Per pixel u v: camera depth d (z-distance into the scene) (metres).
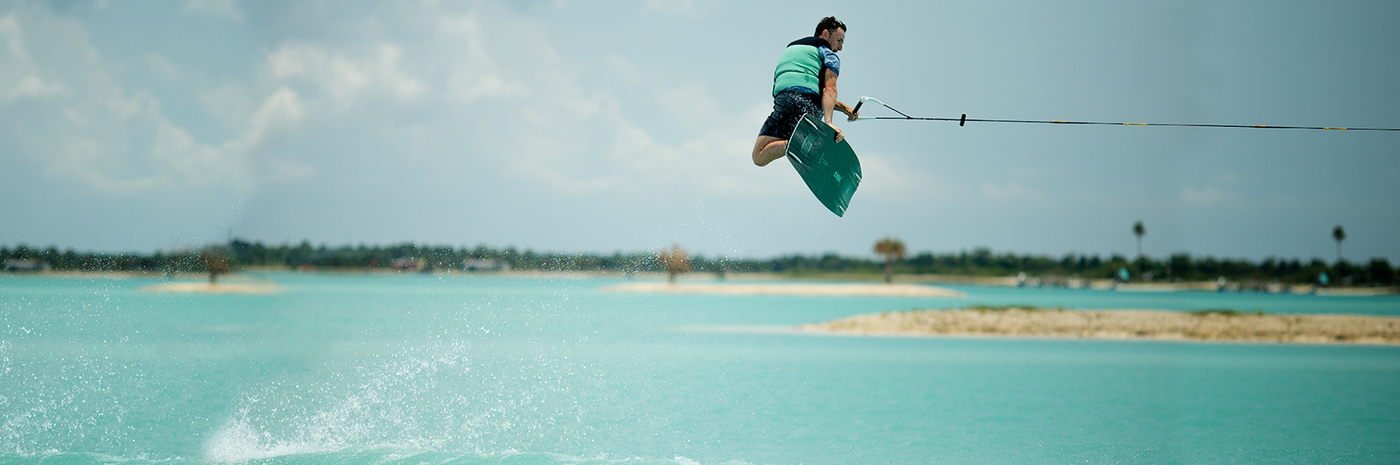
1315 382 18.06
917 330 31.72
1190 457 10.35
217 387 14.50
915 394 15.41
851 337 29.44
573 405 13.35
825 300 77.75
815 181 7.11
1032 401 14.76
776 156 7.00
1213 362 22.42
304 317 33.00
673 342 26.23
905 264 164.88
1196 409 14.13
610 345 24.73
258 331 25.89
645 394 14.73
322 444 9.74
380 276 84.81
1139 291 134.75
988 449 10.66
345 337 24.67
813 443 10.81
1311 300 96.81
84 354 19.47
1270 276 139.50
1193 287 141.75
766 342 26.88
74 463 8.60
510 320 27.48
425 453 9.32
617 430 11.34
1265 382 18.00
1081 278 149.00
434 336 25.48
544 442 10.38
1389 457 10.42
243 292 52.75
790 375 18.02
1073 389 16.39
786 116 6.96
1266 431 12.15
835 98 6.96
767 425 12.01
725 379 17.09
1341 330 31.14
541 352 21.86
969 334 31.22
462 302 28.05
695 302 64.38
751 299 75.06
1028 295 100.50
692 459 9.66
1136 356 23.81
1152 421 12.86
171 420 11.26
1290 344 28.69
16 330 25.39
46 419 11.27
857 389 15.98
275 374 16.28
